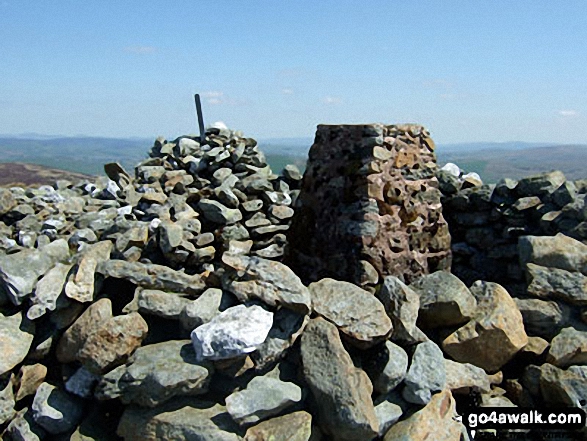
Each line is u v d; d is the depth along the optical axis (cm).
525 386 192
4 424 171
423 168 237
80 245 290
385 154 223
